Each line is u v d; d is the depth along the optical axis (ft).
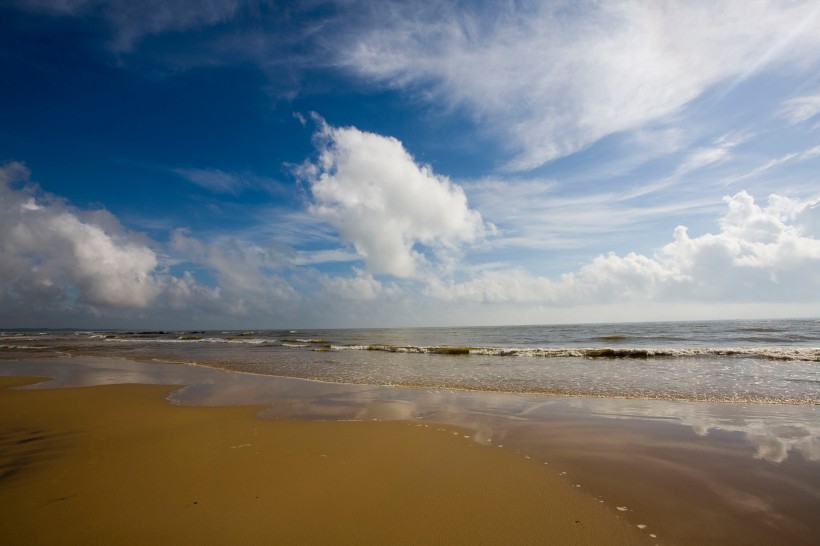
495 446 24.08
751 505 15.98
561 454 22.38
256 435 27.12
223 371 63.77
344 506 16.66
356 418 31.76
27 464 21.90
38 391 45.21
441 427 28.48
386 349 107.45
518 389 43.42
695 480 18.45
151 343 159.53
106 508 16.66
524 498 17.08
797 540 13.56
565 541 13.84
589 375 52.11
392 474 19.99
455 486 18.44
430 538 14.17
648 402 35.47
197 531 14.80
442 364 68.90
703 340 127.34
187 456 22.98
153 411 34.78
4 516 16.07
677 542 13.64
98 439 26.50
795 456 21.25
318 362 75.72
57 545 13.96
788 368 55.26
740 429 26.45
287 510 16.35
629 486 18.01
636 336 156.35
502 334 234.99
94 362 81.00
